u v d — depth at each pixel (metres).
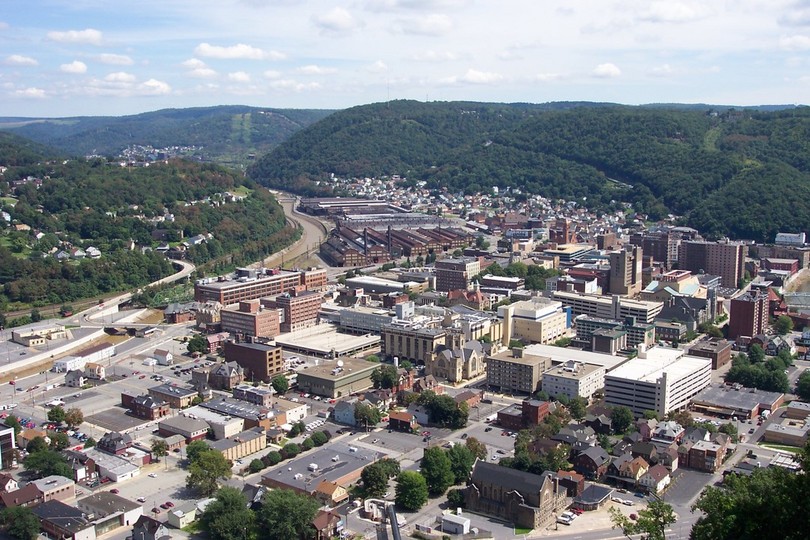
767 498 193.00
